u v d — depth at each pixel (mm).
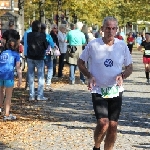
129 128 17609
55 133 16516
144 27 103875
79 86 31656
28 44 24266
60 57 36688
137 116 20328
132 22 101688
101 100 11953
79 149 14219
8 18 39219
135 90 30484
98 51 11922
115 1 75625
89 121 18969
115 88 11969
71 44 32438
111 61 11914
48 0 46781
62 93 27906
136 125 18234
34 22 23969
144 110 22094
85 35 34625
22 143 14961
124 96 27281
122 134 16484
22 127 17469
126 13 83688
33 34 24219
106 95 11922
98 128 11766
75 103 23969
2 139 15469
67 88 30453
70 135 16234
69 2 51188
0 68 19062
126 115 20516
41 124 18141
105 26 11836
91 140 15492
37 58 24281
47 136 16016
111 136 11984
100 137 11852
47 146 14570
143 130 17281
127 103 24391
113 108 12023
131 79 38219
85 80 33594
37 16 67125
